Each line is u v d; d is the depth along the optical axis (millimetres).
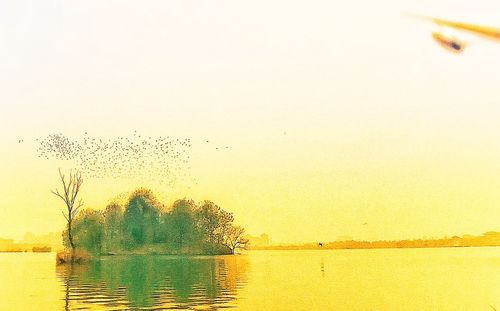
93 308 8688
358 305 9539
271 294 10336
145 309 8484
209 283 11703
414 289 11266
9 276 12773
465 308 9367
